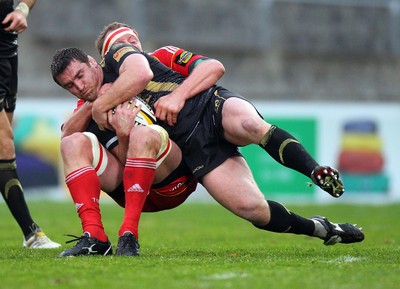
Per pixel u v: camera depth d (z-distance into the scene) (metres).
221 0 90.00
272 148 20.61
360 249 24.72
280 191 65.38
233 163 21.39
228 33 89.25
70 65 20.94
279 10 90.94
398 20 92.06
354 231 23.03
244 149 64.31
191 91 21.50
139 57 21.09
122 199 22.12
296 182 65.81
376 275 16.50
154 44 86.81
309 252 23.42
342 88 87.38
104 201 64.56
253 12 90.38
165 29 87.81
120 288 14.88
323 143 66.81
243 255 21.89
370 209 56.47
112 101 20.75
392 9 92.56
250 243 28.97
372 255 21.88
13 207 26.42
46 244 26.45
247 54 88.50
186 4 89.31
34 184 61.66
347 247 26.00
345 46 90.69
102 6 87.12
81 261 18.61
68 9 86.06
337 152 67.12
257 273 16.75
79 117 21.59
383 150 68.00
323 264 18.53
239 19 89.94
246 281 15.64
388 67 89.88
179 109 21.22
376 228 40.00
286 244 28.22
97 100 20.83
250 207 20.91
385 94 88.06
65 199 62.12
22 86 78.56
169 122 21.34
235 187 20.97
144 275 16.36
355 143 67.44
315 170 19.61
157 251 24.08
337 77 88.31
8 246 27.06
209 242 29.61
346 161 67.25
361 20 91.81
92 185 20.48
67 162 20.59
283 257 21.03
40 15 85.06
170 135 21.50
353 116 67.38
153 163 20.44
